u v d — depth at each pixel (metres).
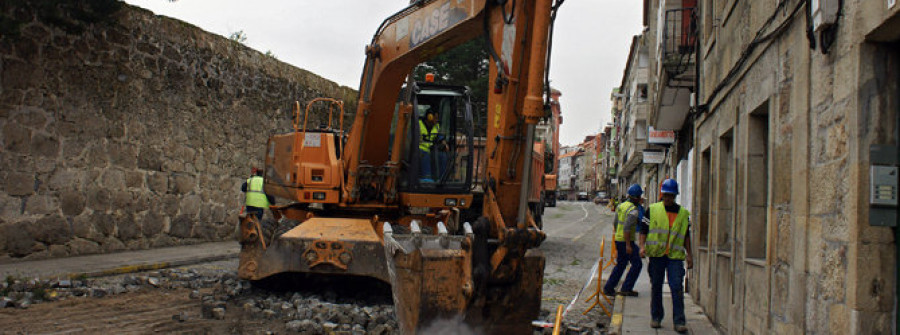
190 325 6.94
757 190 6.48
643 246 7.68
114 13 12.32
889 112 3.69
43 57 11.07
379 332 6.68
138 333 6.54
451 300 5.30
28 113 10.88
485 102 28.44
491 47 5.85
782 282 5.17
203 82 15.21
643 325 7.75
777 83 5.45
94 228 12.29
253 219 8.48
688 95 14.80
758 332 5.82
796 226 4.81
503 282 5.58
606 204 72.94
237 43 16.58
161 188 14.01
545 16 5.26
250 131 17.17
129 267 10.62
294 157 9.50
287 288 8.96
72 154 11.76
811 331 4.46
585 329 7.63
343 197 9.15
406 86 8.45
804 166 4.64
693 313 8.70
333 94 21.42
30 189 10.98
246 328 6.84
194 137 14.98
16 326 6.64
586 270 13.47
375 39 8.16
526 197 5.44
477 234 5.36
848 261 3.80
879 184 3.65
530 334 5.90
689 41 13.00
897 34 3.56
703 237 9.64
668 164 23.33
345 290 8.96
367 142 8.85
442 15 6.73
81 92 11.86
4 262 10.55
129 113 13.02
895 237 3.66
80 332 6.50
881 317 3.65
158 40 13.69
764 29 5.85
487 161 5.77
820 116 4.38
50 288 8.57
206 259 12.49
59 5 11.17
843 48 3.96
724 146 8.24
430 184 9.30
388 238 5.67
